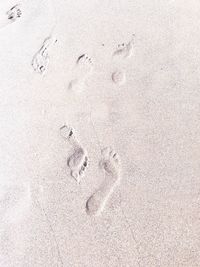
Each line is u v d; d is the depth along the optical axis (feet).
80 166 5.17
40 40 6.59
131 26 6.41
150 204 4.73
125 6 6.72
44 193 5.04
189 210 4.62
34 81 6.11
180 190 4.78
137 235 4.55
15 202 5.02
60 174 5.16
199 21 6.22
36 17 6.97
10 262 4.61
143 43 6.16
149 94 5.63
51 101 5.84
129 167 5.05
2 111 5.89
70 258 4.54
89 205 4.84
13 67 6.35
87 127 5.49
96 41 6.36
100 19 6.63
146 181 4.91
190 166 4.94
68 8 6.95
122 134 5.34
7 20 7.07
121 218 4.68
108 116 5.53
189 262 4.31
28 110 5.82
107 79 5.89
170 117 5.37
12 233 4.81
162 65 5.86
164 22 6.34
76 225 4.73
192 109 5.39
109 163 5.12
